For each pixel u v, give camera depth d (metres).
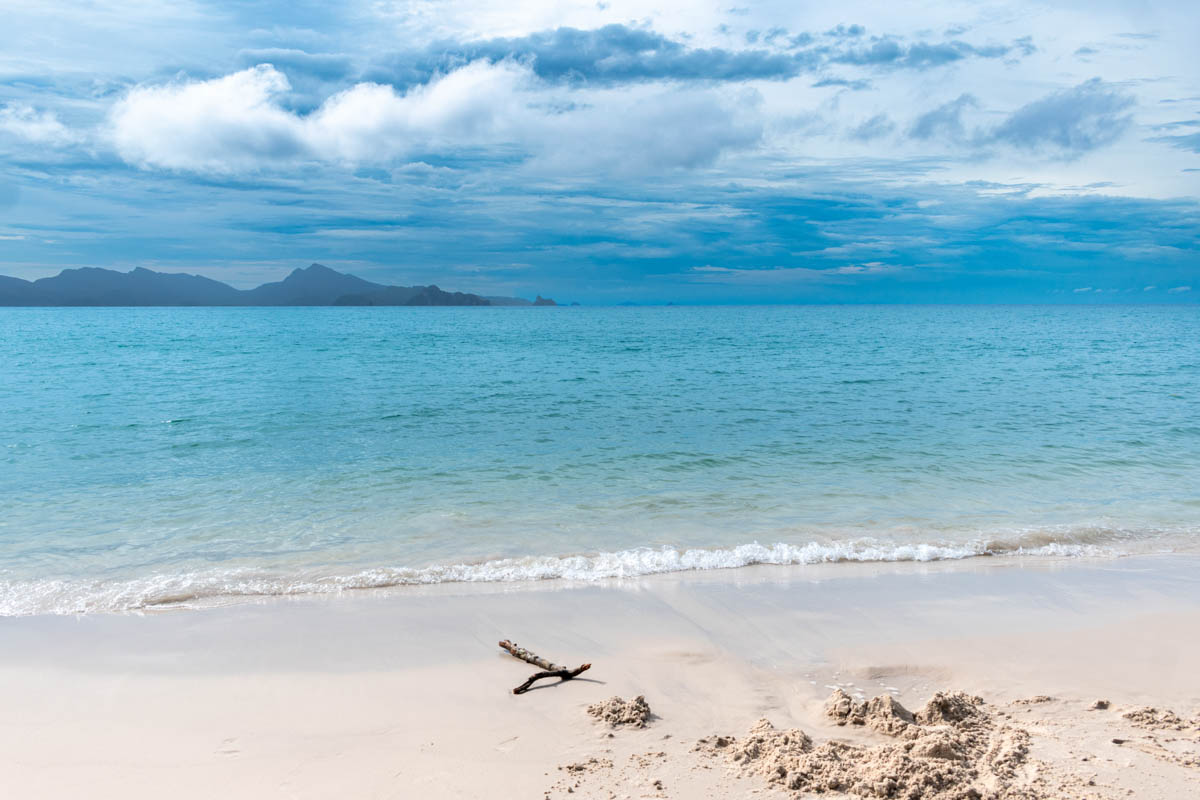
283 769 4.63
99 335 79.00
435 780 4.48
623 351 53.81
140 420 20.58
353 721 5.28
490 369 38.53
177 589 8.27
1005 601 7.86
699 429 19.19
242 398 25.78
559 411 22.58
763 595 8.07
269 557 9.44
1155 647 6.62
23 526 10.70
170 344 62.44
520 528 10.71
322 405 23.91
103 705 5.54
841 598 7.96
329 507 11.78
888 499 12.32
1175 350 51.59
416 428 19.38
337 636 6.94
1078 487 13.11
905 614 7.48
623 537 10.30
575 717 5.32
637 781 4.42
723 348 56.84
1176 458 15.43
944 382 30.78
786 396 26.20
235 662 6.34
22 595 8.06
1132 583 8.45
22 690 5.79
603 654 6.53
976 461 15.20
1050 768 4.48
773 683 5.94
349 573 8.84
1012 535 10.32
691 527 10.78
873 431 18.81
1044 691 5.75
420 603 7.88
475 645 6.73
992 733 5.00
